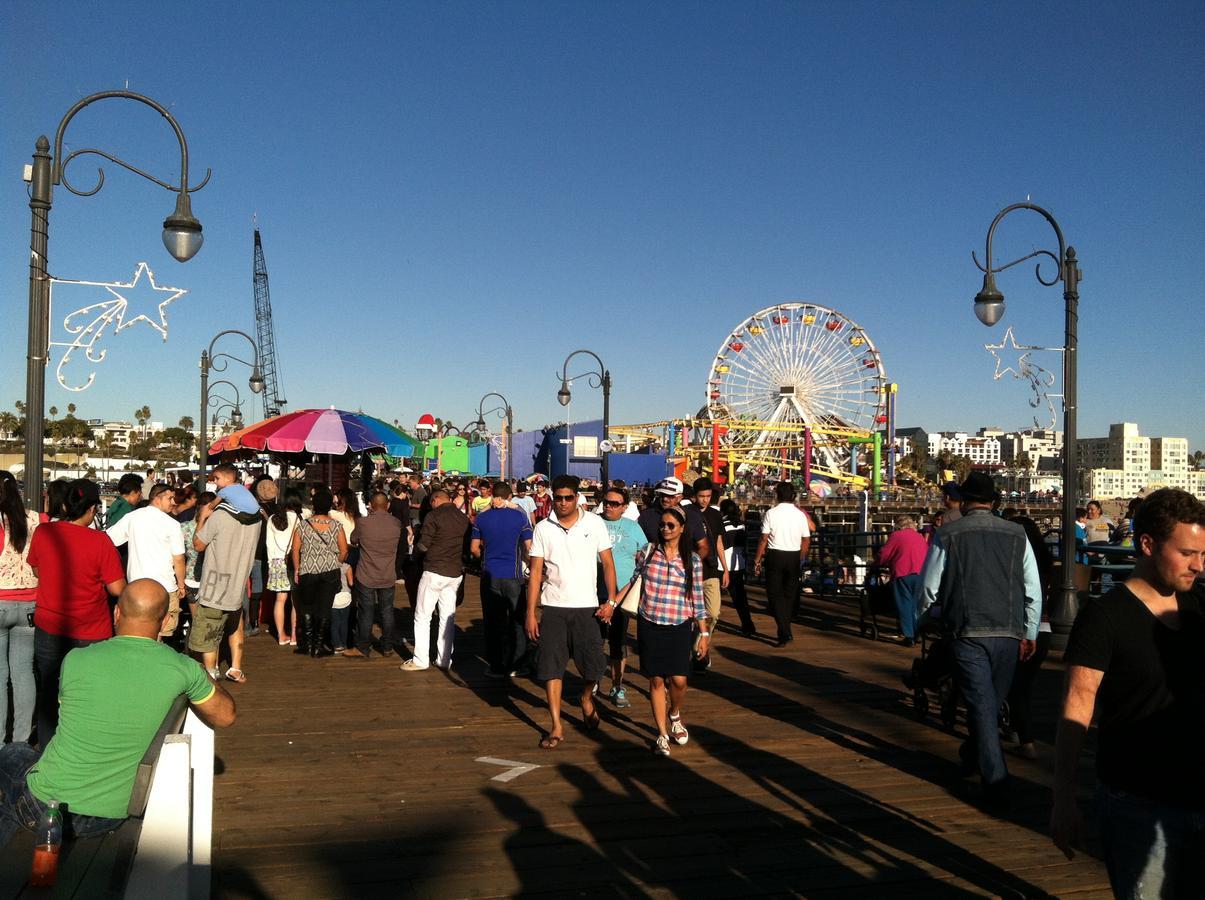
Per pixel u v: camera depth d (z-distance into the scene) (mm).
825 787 5684
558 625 6602
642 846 4699
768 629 12180
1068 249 11125
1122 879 2730
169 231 7867
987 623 5383
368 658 9789
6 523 5914
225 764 5988
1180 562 2686
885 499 67438
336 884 4176
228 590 7676
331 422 15266
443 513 9219
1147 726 2705
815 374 64438
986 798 5387
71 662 3688
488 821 5008
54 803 3486
